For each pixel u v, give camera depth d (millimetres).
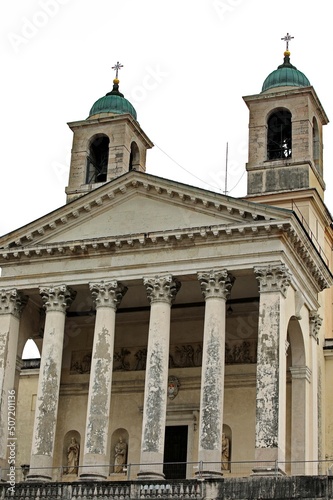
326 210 54781
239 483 38812
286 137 55844
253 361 49344
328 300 54781
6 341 47125
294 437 45688
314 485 37531
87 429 43719
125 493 40406
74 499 41094
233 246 44438
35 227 48156
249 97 55906
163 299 44969
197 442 48594
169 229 45719
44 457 43812
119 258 46469
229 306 49906
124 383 51469
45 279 47500
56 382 45469
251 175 54438
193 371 50312
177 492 39625
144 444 42375
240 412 48531
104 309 45812
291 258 44969
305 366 47062
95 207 47688
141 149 60156
